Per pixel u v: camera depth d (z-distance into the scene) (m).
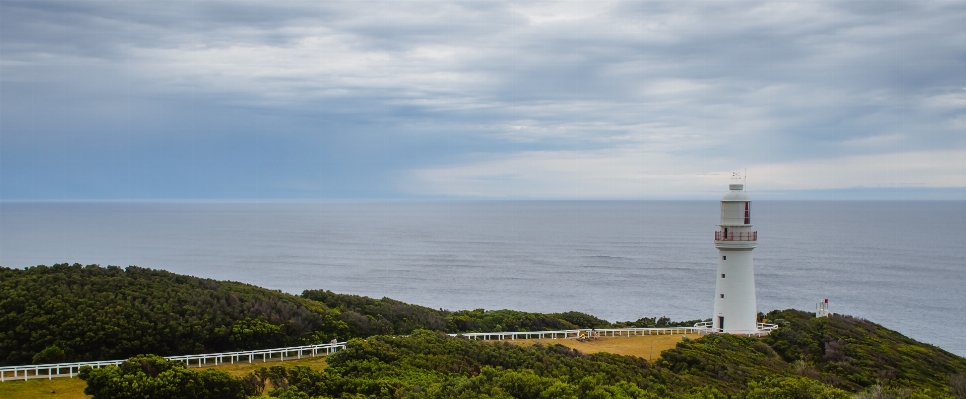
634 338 62.19
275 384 38.44
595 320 74.38
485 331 65.31
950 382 51.69
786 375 50.22
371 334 57.62
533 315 70.12
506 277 171.12
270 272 179.62
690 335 64.31
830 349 58.62
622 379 42.59
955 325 110.88
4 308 47.56
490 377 38.75
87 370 36.44
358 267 194.00
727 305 66.25
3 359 44.00
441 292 144.75
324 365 47.66
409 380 40.47
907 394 41.56
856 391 47.31
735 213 65.94
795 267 191.75
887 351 59.06
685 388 43.78
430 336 51.38
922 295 141.38
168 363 37.31
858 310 123.69
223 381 36.28
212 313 52.81
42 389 39.25
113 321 47.84
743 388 45.78
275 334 52.44
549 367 44.12
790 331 62.31
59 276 54.84
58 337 45.72
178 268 185.38
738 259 66.06
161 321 49.53
